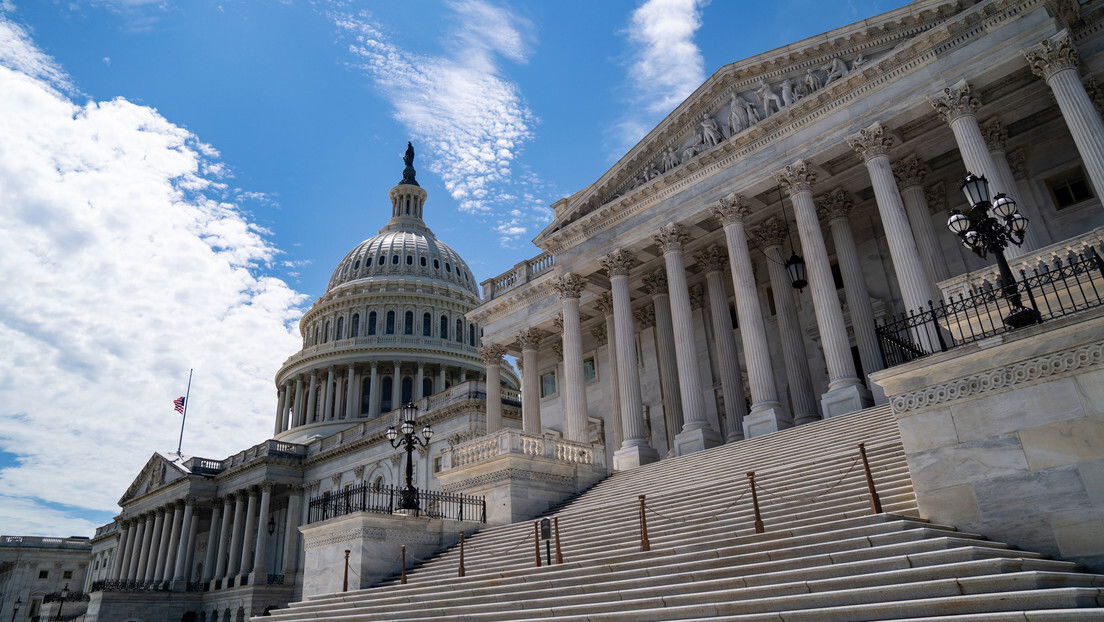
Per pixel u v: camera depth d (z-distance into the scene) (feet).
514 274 159.84
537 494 96.22
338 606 70.28
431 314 358.43
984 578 32.99
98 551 397.80
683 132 118.62
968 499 40.78
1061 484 37.76
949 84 88.28
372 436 241.55
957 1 89.10
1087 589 30.53
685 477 84.58
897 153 104.99
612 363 139.85
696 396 106.83
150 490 314.55
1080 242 49.96
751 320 102.22
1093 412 37.63
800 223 99.60
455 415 210.79
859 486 55.57
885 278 116.06
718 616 39.11
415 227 425.69
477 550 79.20
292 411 352.90
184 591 270.05
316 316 367.86
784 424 97.19
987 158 83.10
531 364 148.97
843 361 92.12
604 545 63.41
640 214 120.06
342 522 83.15
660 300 136.36
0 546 417.90
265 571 253.24
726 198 107.96
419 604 60.75
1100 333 38.29
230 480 286.25
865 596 35.58
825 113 100.12
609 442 147.64
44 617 343.46
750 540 49.42
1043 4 83.10
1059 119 98.58
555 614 47.26
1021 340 40.37
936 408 43.19
